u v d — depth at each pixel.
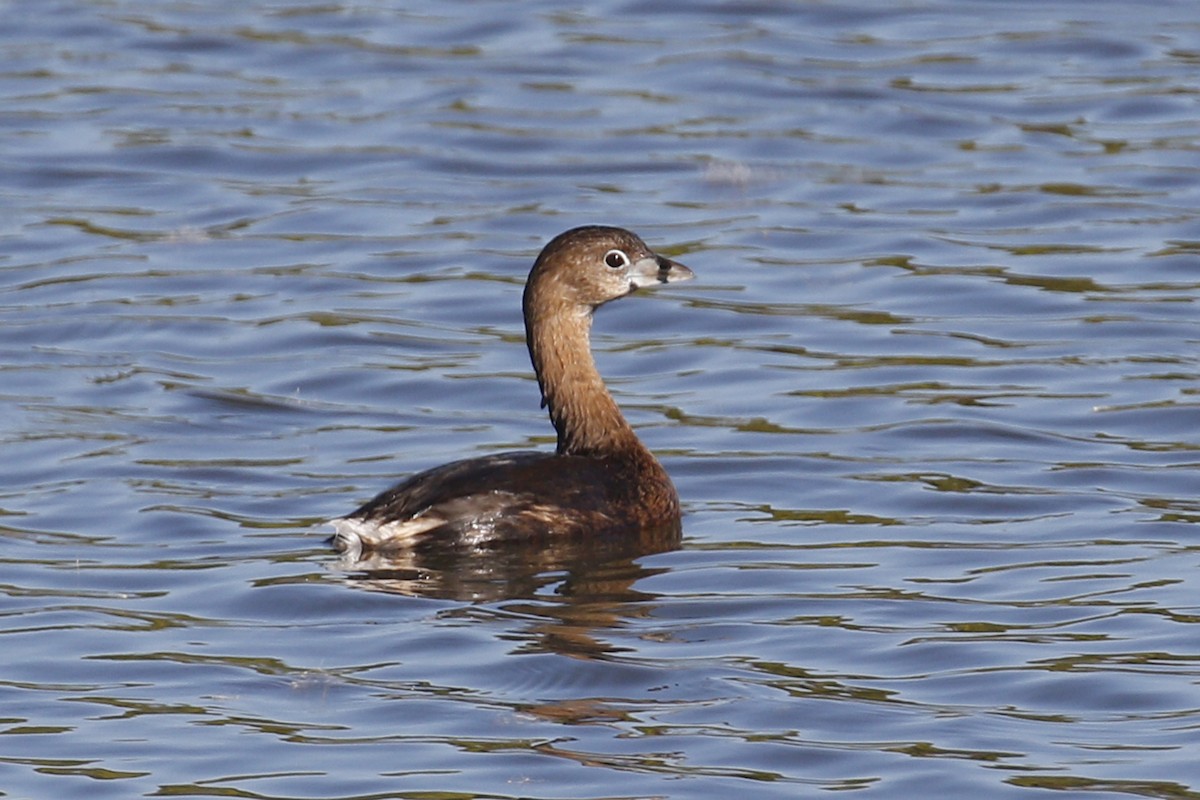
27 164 25.08
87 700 11.56
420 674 11.85
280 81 28.05
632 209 23.67
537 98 27.23
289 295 21.16
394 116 26.75
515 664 11.95
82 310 20.55
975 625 12.55
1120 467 15.89
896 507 15.10
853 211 23.41
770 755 10.72
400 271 21.89
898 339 19.56
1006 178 24.30
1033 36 28.95
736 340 19.69
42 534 14.57
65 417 17.55
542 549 14.05
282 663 12.05
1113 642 12.21
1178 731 10.96
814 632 12.45
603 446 15.01
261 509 15.17
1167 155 24.83
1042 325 19.86
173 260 22.23
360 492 15.57
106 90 27.61
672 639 12.35
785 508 15.14
